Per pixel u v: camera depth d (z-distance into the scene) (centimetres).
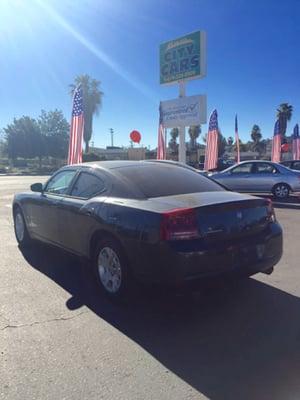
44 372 308
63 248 550
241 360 326
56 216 556
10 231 858
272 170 1452
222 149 6794
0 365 317
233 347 347
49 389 286
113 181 480
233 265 402
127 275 421
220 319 404
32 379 298
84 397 276
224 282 405
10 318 405
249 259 416
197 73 1697
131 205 424
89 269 566
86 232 481
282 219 1017
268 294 469
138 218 404
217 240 397
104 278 459
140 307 434
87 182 523
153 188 458
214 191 476
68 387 288
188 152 5238
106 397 277
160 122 1970
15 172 4444
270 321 398
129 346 349
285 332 375
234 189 1496
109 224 433
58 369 312
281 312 419
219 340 360
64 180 580
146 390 285
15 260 616
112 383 293
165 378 300
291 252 669
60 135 5388
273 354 335
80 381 296
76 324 392
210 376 303
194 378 301
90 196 502
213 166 2092
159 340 360
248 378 300
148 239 389
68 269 568
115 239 432
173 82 1822
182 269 374
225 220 405
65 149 5447
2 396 277
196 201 413
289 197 1486
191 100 1755
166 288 388
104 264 458
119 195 459
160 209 397
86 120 4778
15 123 5278
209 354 336
